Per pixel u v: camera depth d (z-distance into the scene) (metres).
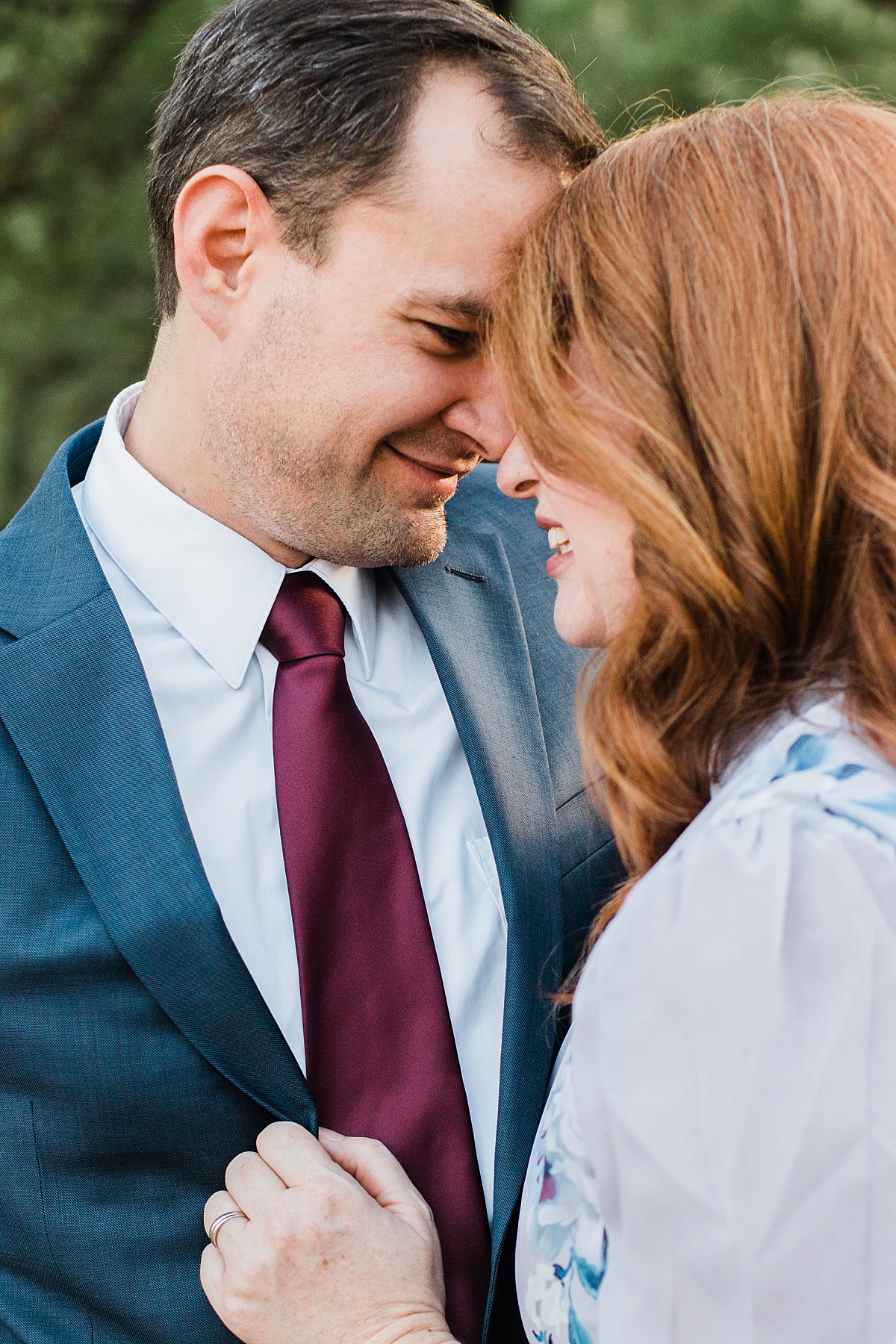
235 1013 1.14
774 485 0.90
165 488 1.34
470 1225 1.21
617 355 0.95
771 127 0.96
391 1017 1.24
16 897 1.14
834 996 0.78
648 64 3.85
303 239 1.23
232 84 1.26
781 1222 0.77
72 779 1.17
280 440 1.29
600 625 1.09
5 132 4.13
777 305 0.90
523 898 1.33
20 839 1.15
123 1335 1.15
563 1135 0.97
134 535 1.35
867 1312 0.76
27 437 4.18
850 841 0.80
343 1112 1.20
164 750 1.19
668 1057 0.81
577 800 1.45
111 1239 1.14
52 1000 1.14
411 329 1.23
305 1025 1.21
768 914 0.80
